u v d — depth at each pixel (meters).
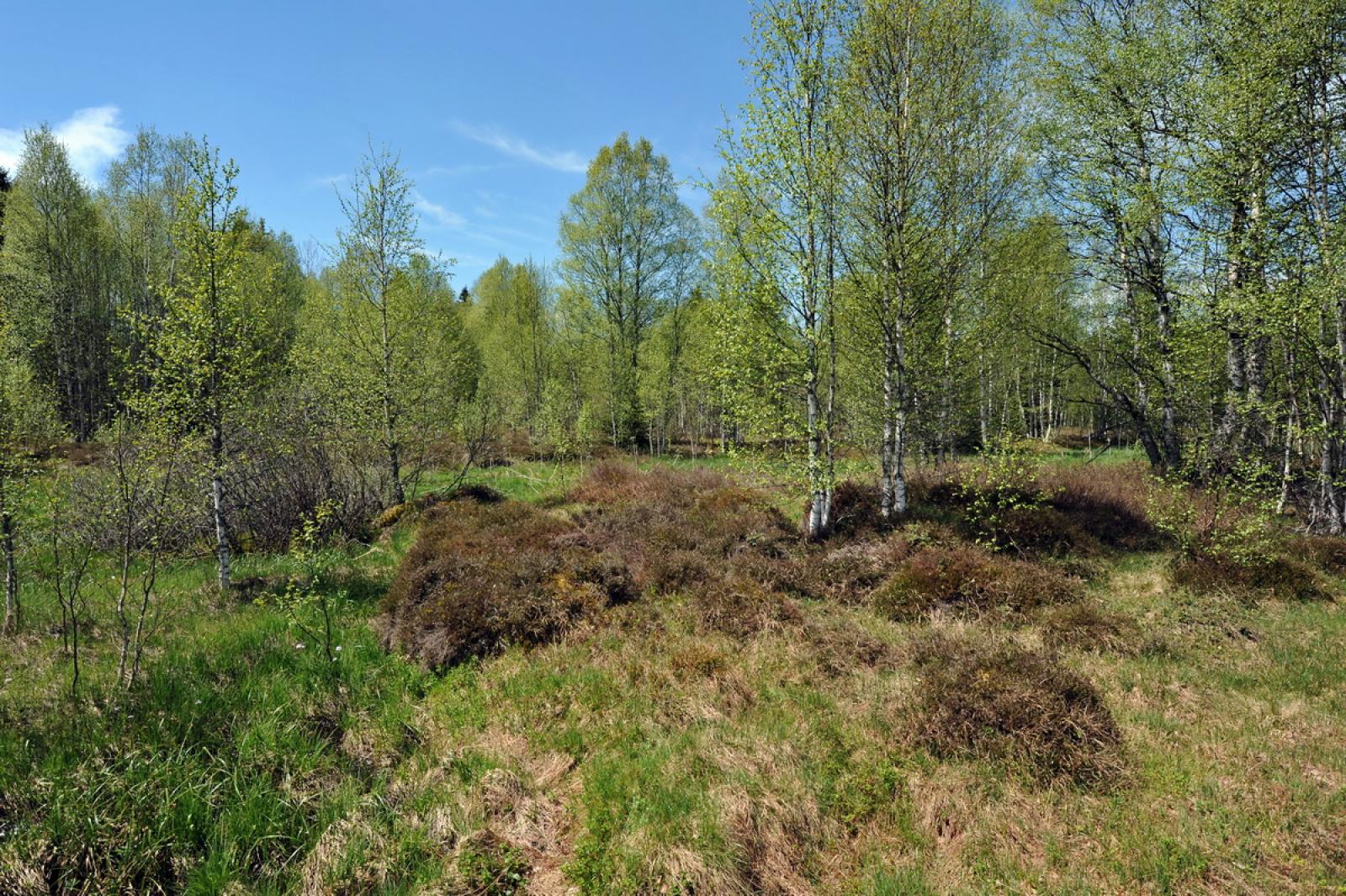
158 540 5.73
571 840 3.95
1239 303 8.84
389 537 11.26
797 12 9.02
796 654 6.13
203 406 7.60
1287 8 8.29
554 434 20.55
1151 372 12.42
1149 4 11.48
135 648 5.82
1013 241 12.01
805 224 9.23
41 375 21.41
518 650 6.29
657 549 9.20
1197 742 4.56
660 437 25.44
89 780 3.97
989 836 3.74
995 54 11.00
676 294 28.39
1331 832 3.61
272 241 31.17
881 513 10.27
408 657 6.31
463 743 4.91
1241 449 9.41
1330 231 8.24
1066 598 7.29
